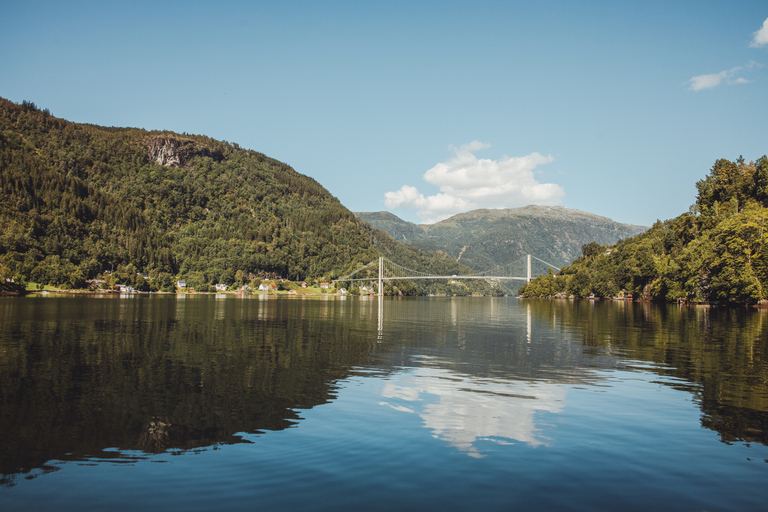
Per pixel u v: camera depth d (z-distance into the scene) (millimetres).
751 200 123125
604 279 147625
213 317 62094
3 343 33250
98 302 102688
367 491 10336
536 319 63406
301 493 10258
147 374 22672
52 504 9898
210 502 9906
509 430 14438
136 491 10461
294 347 32781
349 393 19000
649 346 33562
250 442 13391
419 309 102062
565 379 21859
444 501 9867
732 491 10484
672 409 16781
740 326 49031
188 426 14852
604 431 14398
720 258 89312
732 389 19859
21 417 15805
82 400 17875
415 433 14117
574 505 9766
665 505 9812
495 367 25000
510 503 9805
